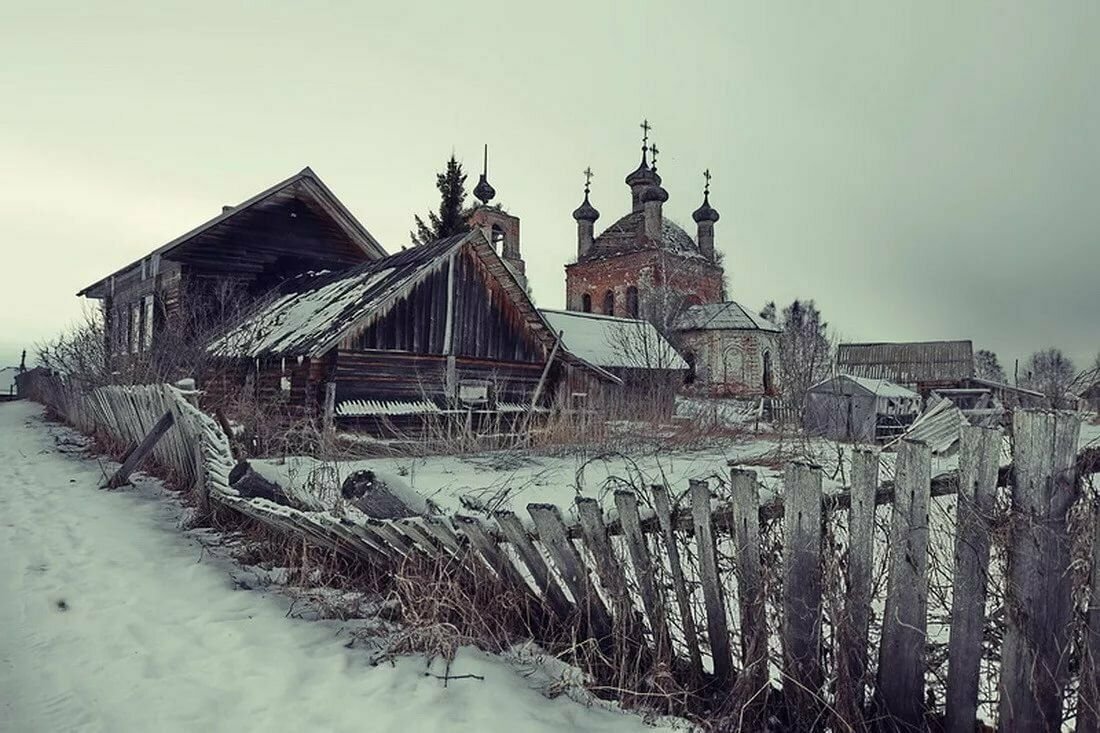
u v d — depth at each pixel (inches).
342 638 168.7
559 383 685.9
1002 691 103.3
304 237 867.4
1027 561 101.0
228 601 195.5
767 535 126.0
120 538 263.9
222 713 134.7
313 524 199.6
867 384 852.0
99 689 144.8
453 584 160.1
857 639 114.3
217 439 296.7
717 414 742.5
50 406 992.2
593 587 148.1
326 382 538.6
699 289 1888.5
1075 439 98.4
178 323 725.3
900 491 112.8
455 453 499.8
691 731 122.9
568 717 129.5
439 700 135.3
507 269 626.5
